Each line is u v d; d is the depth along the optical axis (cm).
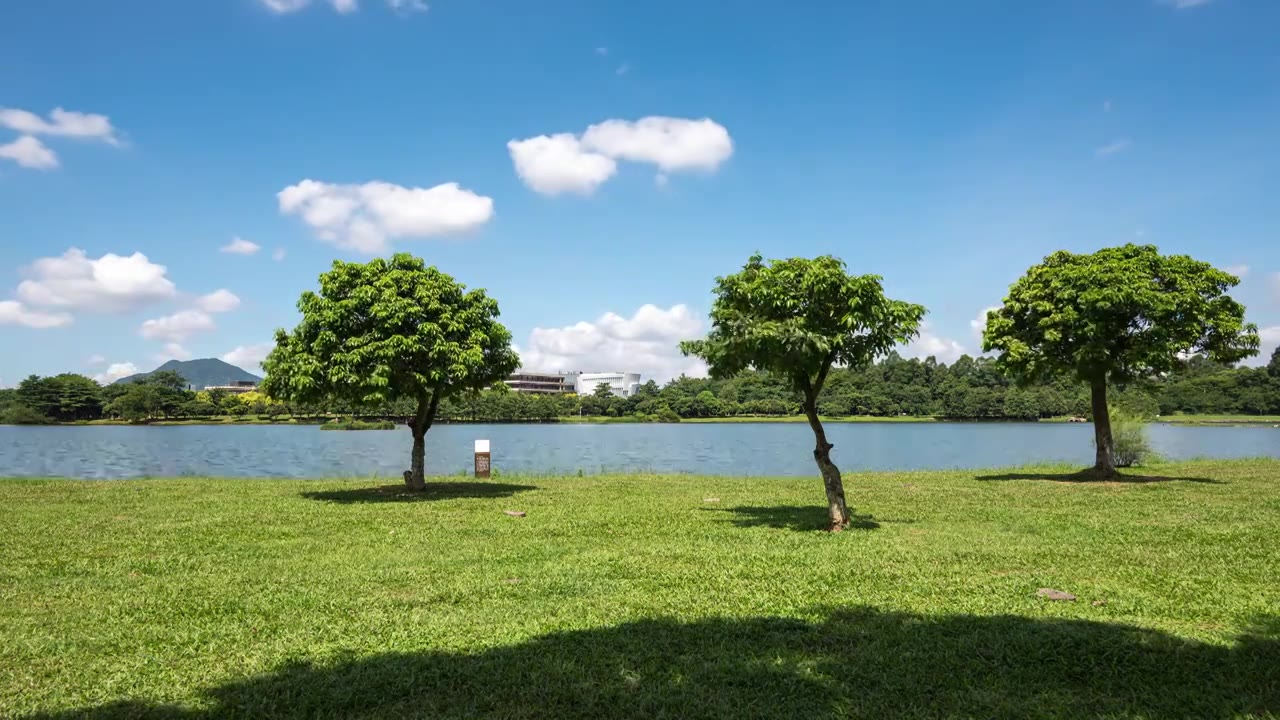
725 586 886
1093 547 1125
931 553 1082
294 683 580
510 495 1944
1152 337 2178
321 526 1384
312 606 805
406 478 2064
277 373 1917
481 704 545
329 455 5072
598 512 1587
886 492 1989
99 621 756
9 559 1068
